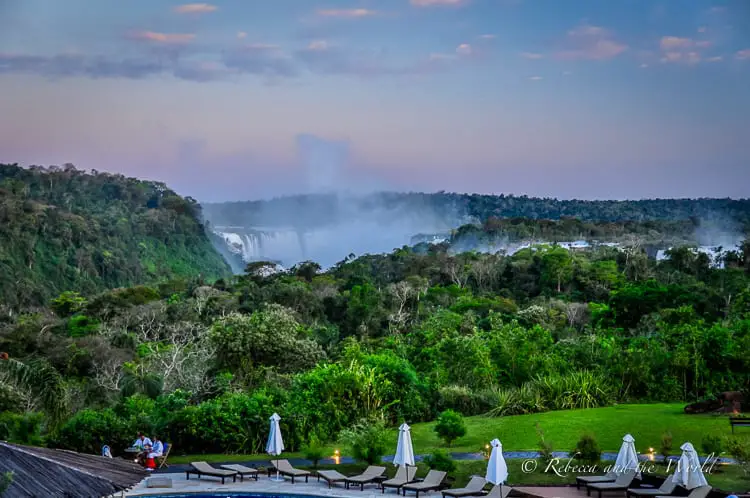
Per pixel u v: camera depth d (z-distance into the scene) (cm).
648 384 3931
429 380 3872
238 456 2875
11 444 1823
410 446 2377
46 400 3203
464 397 3650
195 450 2955
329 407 3228
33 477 1734
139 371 5144
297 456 2875
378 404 3362
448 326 6050
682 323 5309
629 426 3106
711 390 3856
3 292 12719
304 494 2280
